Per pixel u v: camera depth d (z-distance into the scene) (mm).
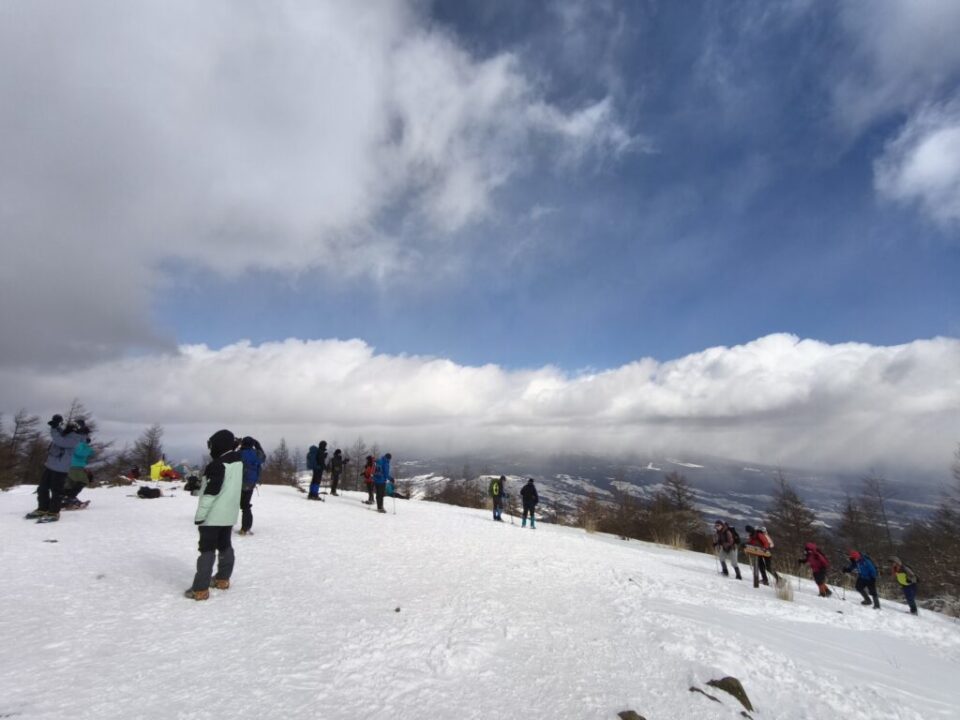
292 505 16031
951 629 11359
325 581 7145
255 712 3498
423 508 21469
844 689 5250
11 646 4242
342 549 9602
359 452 57156
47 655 4121
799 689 5027
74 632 4637
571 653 5246
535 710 3920
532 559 10625
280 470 48875
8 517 10172
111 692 3600
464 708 3848
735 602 9969
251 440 10648
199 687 3779
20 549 7488
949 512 35531
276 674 4102
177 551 8148
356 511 16203
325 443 18828
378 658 4590
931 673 7090
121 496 15664
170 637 4691
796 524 40781
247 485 10305
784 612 9898
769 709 4523
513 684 4363
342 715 3572
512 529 16828
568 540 15586
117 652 4281
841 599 14773
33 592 5633
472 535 13367
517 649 5207
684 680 4695
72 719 3207
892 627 10562
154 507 13453
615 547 16500
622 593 8625
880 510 44344
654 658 5250
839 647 7672
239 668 4152
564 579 9078
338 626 5328
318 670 4246
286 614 5590
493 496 21219
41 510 10016
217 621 5203
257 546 9266
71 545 8008
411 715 3664
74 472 11859
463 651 4859
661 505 41156
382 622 5570
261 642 4734
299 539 10297
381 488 16812
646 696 4332
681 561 17062
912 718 4805
